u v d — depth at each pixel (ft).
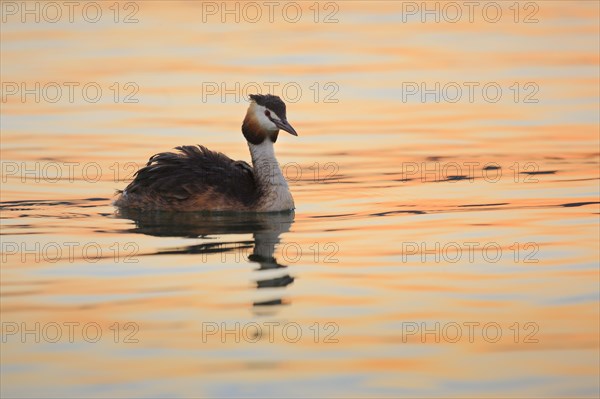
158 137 74.23
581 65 97.19
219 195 55.72
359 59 101.19
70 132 75.77
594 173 63.87
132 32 115.14
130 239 50.65
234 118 80.33
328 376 35.50
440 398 34.06
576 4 130.52
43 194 59.93
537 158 68.03
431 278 44.86
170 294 42.75
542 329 39.34
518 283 44.16
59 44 108.17
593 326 39.55
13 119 79.56
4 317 40.22
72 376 35.35
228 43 108.88
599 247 48.83
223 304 41.68
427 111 82.74
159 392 34.14
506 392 34.47
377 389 34.55
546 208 56.24
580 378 35.47
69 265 46.50
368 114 82.02
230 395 34.04
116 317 40.32
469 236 50.98
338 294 42.91
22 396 33.83
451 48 106.22
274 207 55.93
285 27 118.11
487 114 81.35
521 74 94.07
